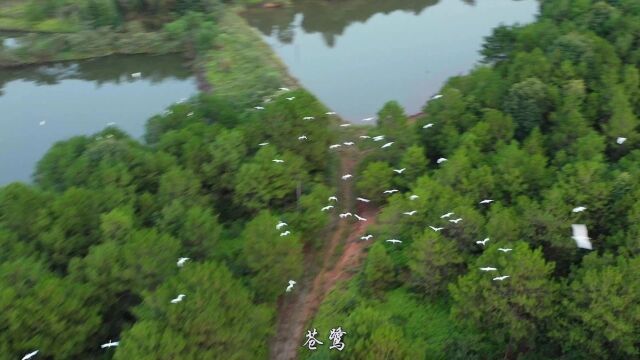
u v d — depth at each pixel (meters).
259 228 44.09
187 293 36.62
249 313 38.66
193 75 85.12
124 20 94.94
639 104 57.94
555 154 52.31
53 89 84.69
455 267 44.56
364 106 75.12
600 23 70.19
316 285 49.22
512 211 45.12
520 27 71.50
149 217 48.81
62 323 37.06
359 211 56.44
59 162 52.62
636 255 40.59
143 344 34.25
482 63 70.69
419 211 46.88
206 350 35.75
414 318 43.88
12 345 35.91
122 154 51.84
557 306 39.09
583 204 44.09
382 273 46.28
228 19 95.12
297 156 54.94
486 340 41.56
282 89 70.69
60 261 43.59
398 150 56.03
